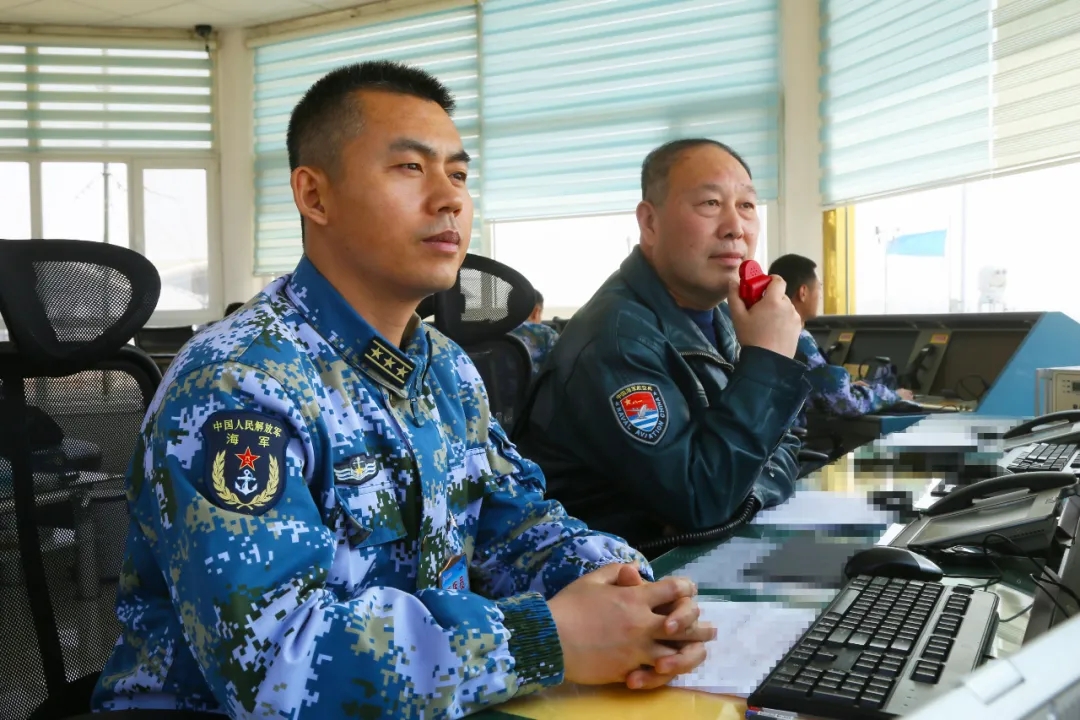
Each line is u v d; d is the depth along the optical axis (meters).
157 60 6.47
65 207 6.52
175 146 6.55
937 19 3.94
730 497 1.27
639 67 5.21
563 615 0.74
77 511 1.12
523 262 5.77
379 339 0.85
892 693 0.65
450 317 2.08
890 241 5.31
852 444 2.93
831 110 4.59
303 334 0.84
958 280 5.34
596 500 1.46
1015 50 3.60
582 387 1.42
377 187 0.85
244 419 0.73
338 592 0.78
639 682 0.73
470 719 0.68
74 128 6.46
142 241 6.58
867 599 0.86
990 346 3.30
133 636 0.80
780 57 4.78
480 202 5.77
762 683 0.69
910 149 4.16
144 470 0.77
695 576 1.03
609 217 5.41
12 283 1.05
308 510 0.73
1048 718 0.33
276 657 0.65
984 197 4.46
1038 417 1.88
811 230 4.72
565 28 5.41
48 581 1.08
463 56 5.78
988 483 1.22
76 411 1.12
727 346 1.65
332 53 6.21
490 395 2.14
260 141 6.54
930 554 1.08
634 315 1.46
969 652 0.72
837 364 3.70
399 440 0.84
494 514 1.02
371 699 0.65
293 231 6.45
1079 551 1.00
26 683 1.06
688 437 1.33
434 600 0.72
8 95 6.39
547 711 0.69
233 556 0.67
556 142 5.51
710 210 1.51
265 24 6.38
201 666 0.67
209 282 6.66
